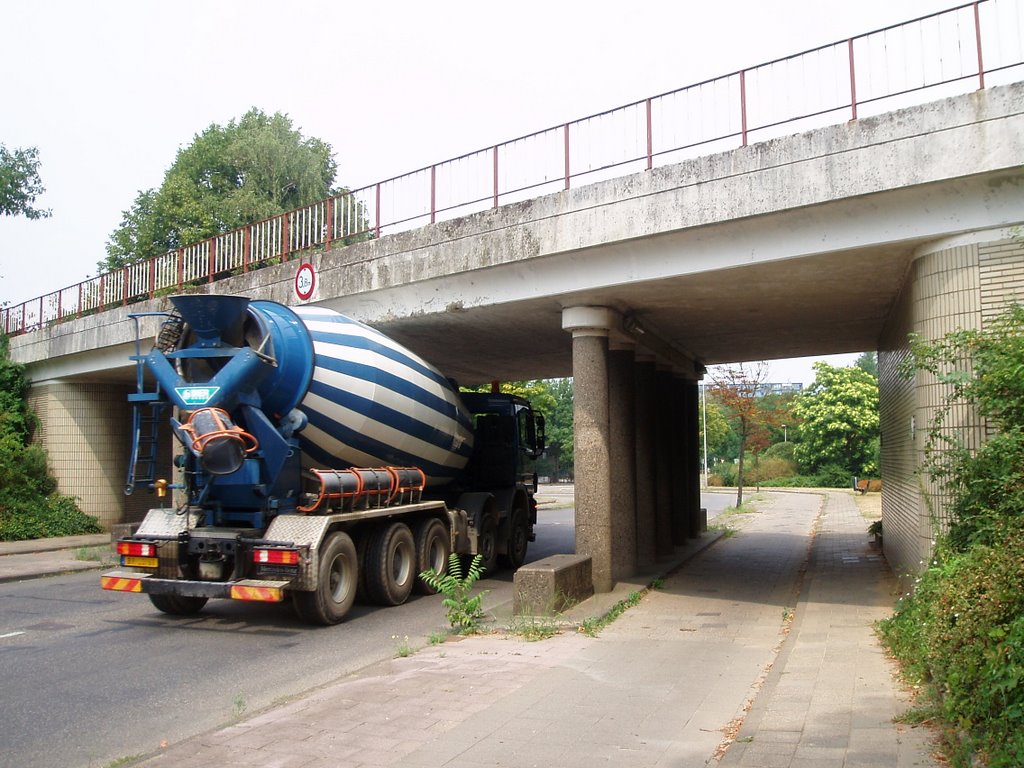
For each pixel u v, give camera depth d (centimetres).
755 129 957
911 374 843
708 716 591
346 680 700
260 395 992
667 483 1673
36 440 2238
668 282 1050
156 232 3825
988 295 803
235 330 986
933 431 779
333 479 995
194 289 1733
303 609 945
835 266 968
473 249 1175
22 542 1942
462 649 823
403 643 875
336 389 1058
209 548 956
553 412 7112
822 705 588
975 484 699
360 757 501
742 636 895
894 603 1039
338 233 1457
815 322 1419
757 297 1160
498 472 1535
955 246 830
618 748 517
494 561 1462
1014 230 782
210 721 609
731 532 2120
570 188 1074
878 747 488
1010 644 451
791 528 2266
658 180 992
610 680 694
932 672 581
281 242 1571
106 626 985
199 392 952
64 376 2148
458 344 1567
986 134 786
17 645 879
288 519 960
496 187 1200
